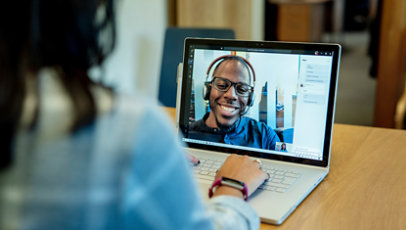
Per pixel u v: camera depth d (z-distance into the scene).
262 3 3.74
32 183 0.44
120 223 0.46
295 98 1.11
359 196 1.01
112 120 0.45
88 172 0.44
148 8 3.02
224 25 3.33
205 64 1.20
